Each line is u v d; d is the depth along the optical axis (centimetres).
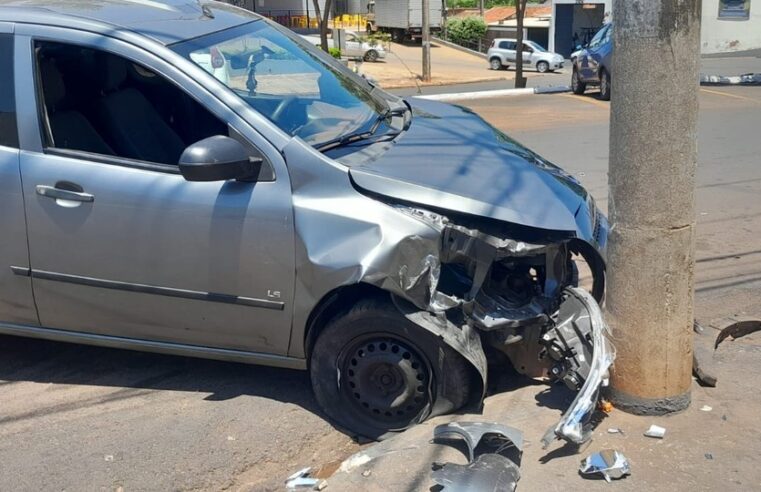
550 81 3034
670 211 334
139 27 416
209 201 383
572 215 388
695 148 333
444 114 508
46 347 507
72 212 400
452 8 8275
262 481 361
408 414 387
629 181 337
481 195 375
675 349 349
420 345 370
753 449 334
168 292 398
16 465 374
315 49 525
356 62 3042
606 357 346
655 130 326
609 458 326
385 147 418
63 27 409
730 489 310
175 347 415
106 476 364
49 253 408
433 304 359
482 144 440
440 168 393
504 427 339
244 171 375
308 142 395
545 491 312
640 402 355
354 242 365
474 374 383
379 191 370
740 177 927
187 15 459
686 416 358
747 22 4178
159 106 432
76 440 395
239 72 427
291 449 386
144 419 415
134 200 392
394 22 5184
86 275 407
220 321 398
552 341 370
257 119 387
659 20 315
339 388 391
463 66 4106
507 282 394
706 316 509
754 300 541
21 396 444
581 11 5119
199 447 388
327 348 385
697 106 329
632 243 341
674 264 339
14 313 428
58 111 417
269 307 386
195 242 387
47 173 403
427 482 326
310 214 371
